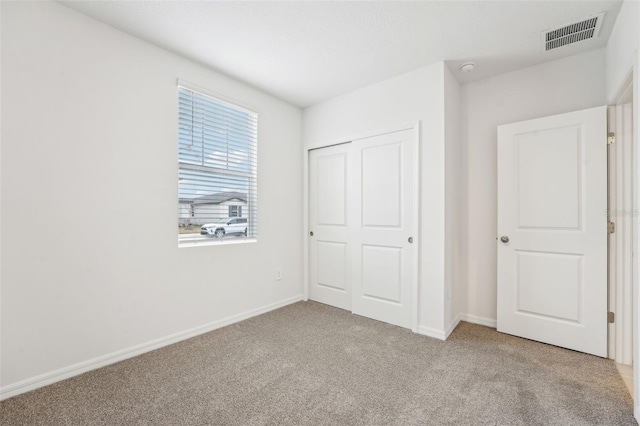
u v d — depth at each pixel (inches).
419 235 101.7
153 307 88.7
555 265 90.1
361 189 118.6
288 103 134.5
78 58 74.3
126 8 72.7
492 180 106.7
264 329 104.3
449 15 74.4
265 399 64.3
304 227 141.1
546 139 91.7
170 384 70.1
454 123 106.1
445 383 70.1
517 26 78.6
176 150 93.8
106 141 79.2
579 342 86.0
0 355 63.9
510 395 65.2
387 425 56.1
